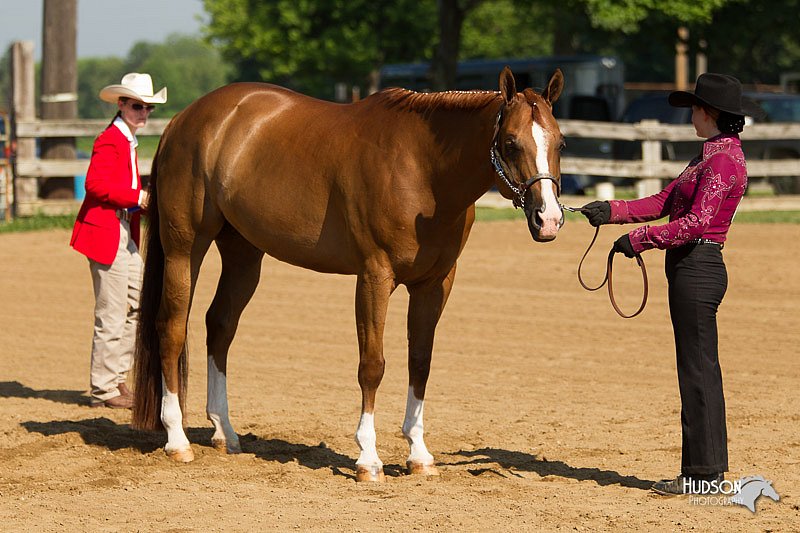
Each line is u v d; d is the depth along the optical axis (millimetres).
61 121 27828
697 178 8195
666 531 7488
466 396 12289
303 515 7863
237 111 9688
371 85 56625
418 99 8617
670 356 14391
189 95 198125
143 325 10047
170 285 9898
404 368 13914
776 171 28359
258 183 9336
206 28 55781
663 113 37094
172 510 8023
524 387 12734
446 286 9062
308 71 54250
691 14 37094
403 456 9867
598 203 8375
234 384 12984
